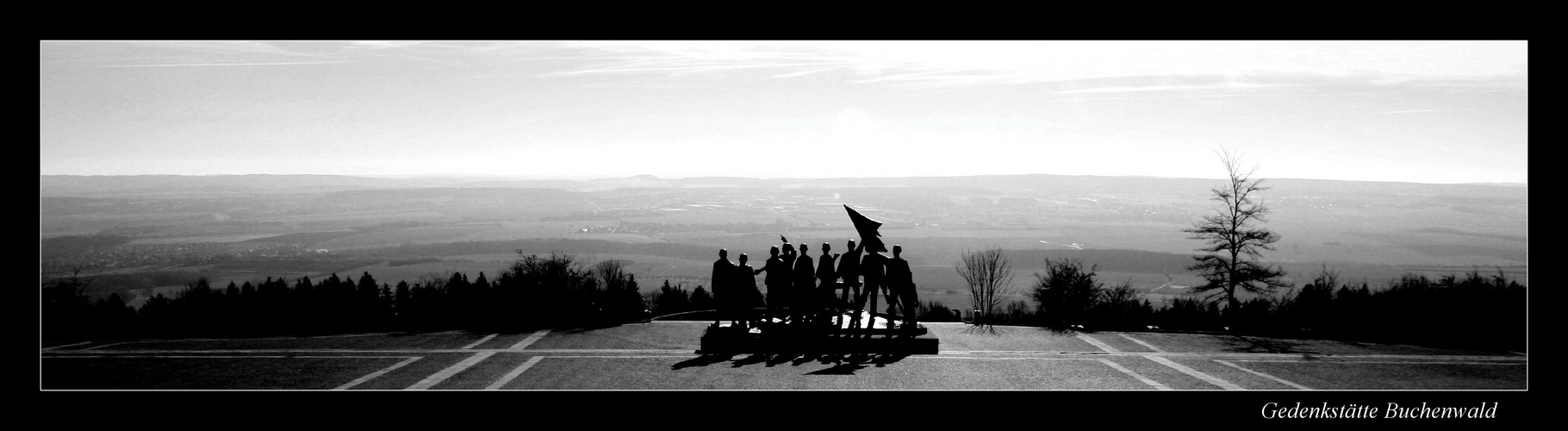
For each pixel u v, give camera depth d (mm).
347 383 14859
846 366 16578
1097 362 17250
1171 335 21641
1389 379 15469
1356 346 19750
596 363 16812
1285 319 24875
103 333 21844
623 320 24188
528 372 15812
